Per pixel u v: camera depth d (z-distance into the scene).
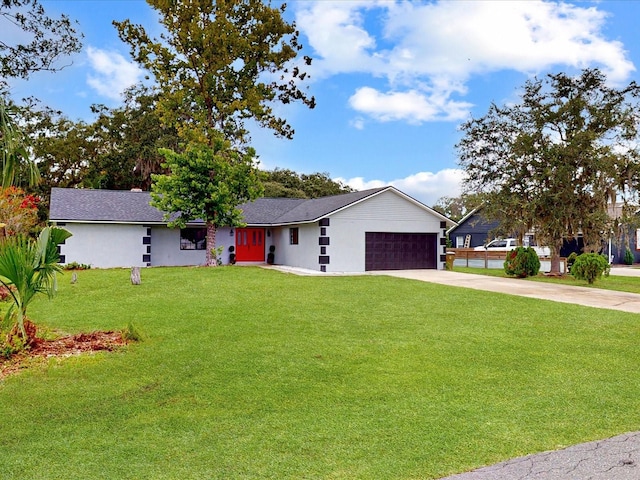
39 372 6.18
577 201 20.58
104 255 21.84
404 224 21.80
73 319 9.62
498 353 7.54
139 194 24.92
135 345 7.59
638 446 4.22
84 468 3.80
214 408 5.14
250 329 8.86
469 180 22.97
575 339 8.50
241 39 21.36
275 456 4.02
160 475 3.69
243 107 21.58
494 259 29.42
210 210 21.23
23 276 7.07
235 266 21.70
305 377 6.22
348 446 4.22
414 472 3.75
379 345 7.93
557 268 21.80
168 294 12.90
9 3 11.91
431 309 11.20
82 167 40.06
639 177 19.83
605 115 20.22
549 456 4.02
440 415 4.97
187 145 21.52
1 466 3.82
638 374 6.52
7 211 18.47
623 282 18.88
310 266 21.14
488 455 4.05
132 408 5.10
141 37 21.19
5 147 8.21
